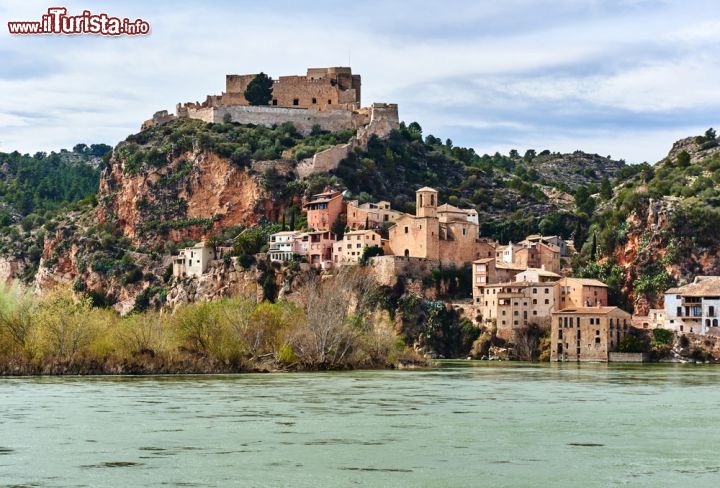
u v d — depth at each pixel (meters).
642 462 109.31
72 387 187.88
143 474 102.62
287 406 155.25
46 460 109.00
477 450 115.62
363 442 120.44
